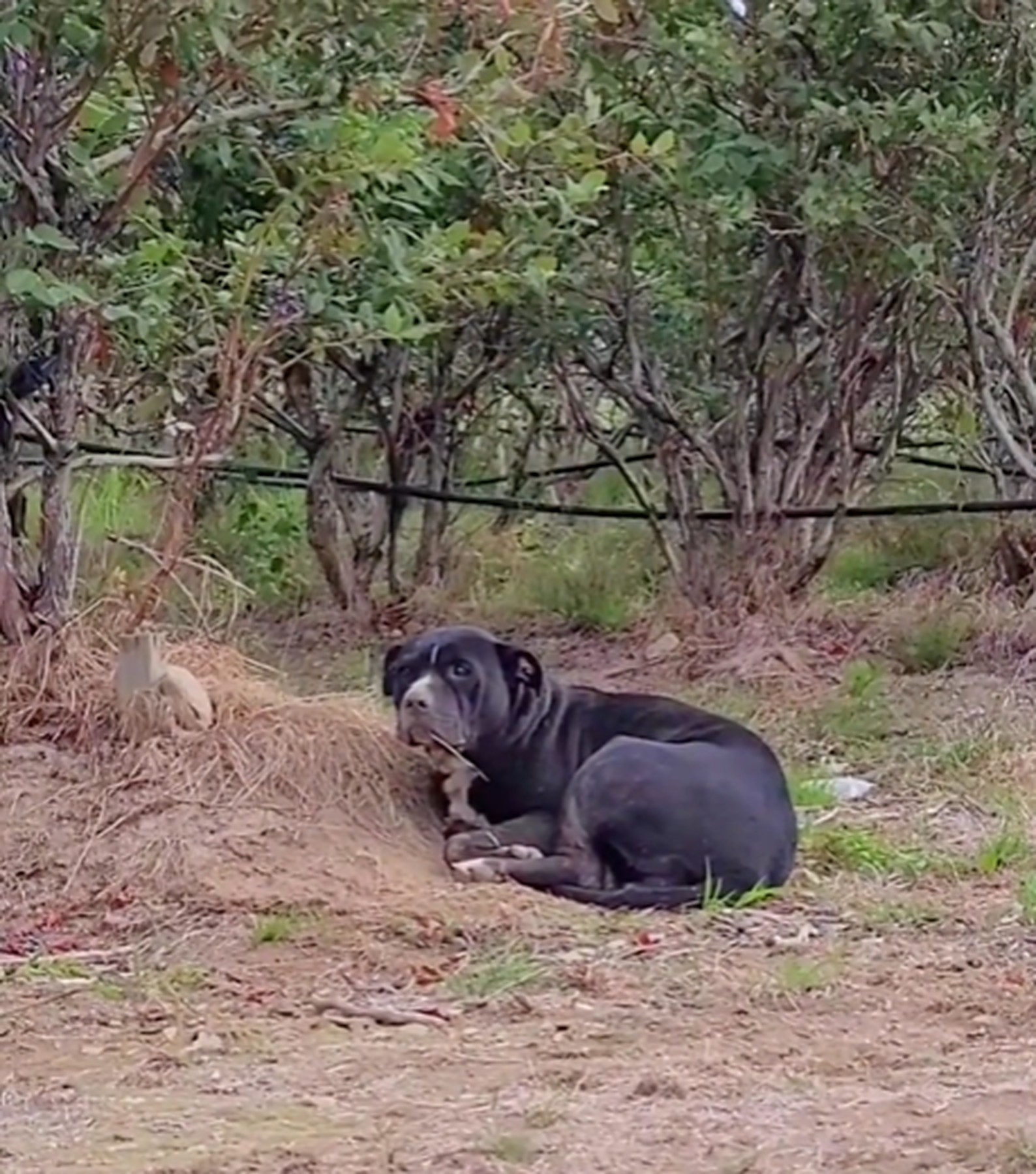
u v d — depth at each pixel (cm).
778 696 1155
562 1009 673
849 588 1366
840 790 980
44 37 823
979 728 1068
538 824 830
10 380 890
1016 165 1190
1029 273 1243
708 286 1254
